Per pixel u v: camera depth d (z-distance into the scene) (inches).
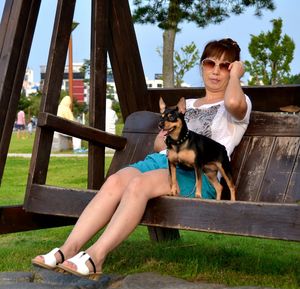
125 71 186.2
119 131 788.0
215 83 145.9
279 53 1093.8
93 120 174.6
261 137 149.9
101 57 176.2
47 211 144.6
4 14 159.3
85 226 123.3
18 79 155.9
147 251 165.5
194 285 131.1
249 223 112.7
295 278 138.7
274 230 110.0
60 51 158.7
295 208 108.0
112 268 148.3
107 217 126.0
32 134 1370.6
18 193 328.5
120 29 184.4
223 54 145.0
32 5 158.2
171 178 127.8
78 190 139.2
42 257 116.1
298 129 144.9
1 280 135.2
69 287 128.7
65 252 118.7
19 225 151.4
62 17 159.3
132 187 122.3
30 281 136.7
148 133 175.3
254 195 144.0
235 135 142.3
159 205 123.9
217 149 132.1
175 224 121.5
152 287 130.0
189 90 184.7
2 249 173.8
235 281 136.3
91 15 176.2
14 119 155.5
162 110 132.8
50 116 151.6
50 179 410.9
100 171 173.2
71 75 868.0
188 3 532.7
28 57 158.4
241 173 148.3
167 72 565.6
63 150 734.5
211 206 117.3
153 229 182.9
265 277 140.1
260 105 173.8
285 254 171.2
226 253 165.3
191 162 127.7
